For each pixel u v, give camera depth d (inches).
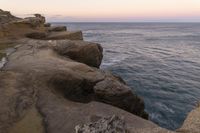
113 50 2950.3
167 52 2861.7
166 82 1496.1
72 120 488.4
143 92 1298.0
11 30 1722.4
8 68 807.7
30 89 633.6
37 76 708.7
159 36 5703.7
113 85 647.1
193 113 538.0
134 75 1673.2
